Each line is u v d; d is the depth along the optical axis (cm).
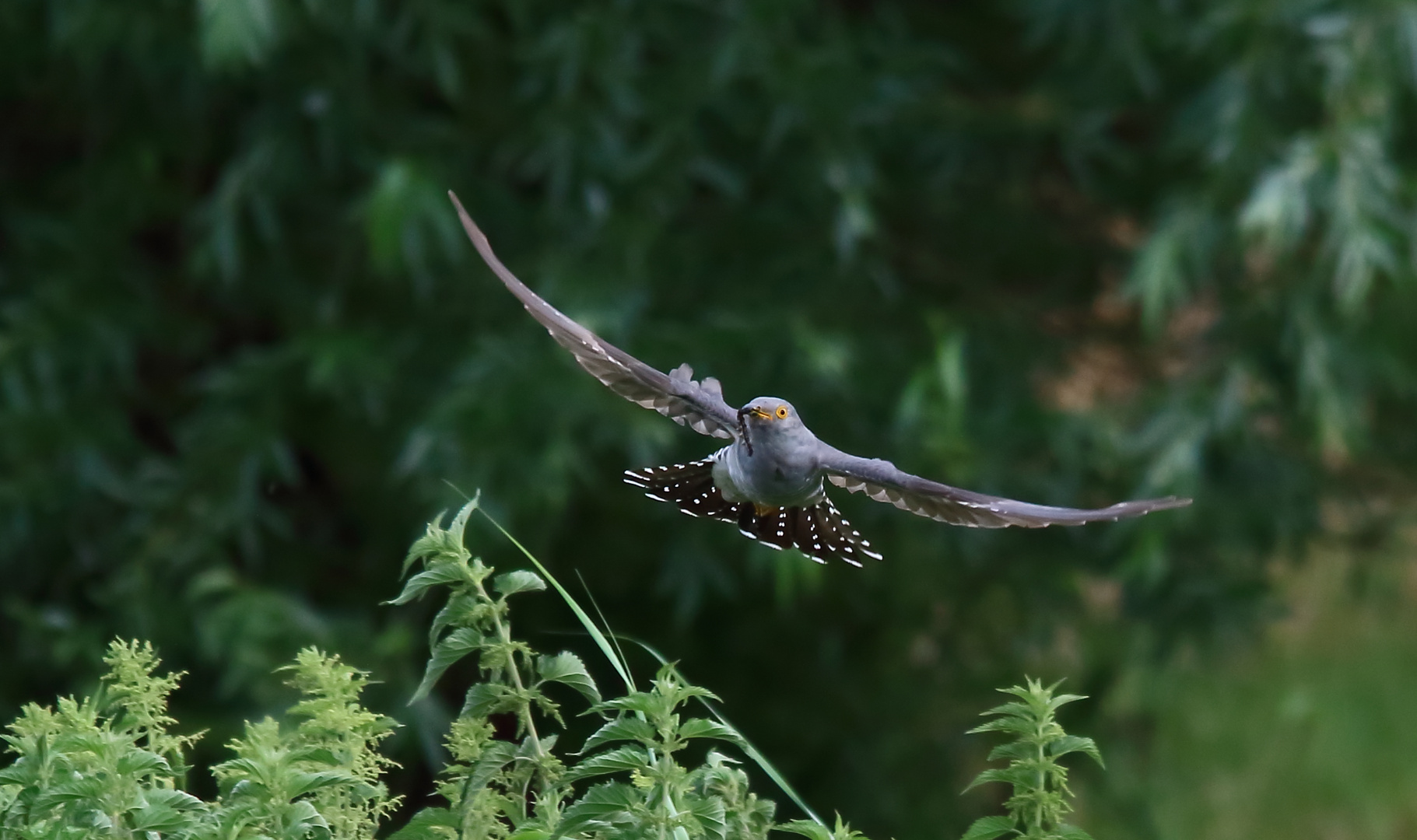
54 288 1362
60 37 1265
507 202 1363
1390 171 1223
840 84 1295
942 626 1555
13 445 1323
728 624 1530
